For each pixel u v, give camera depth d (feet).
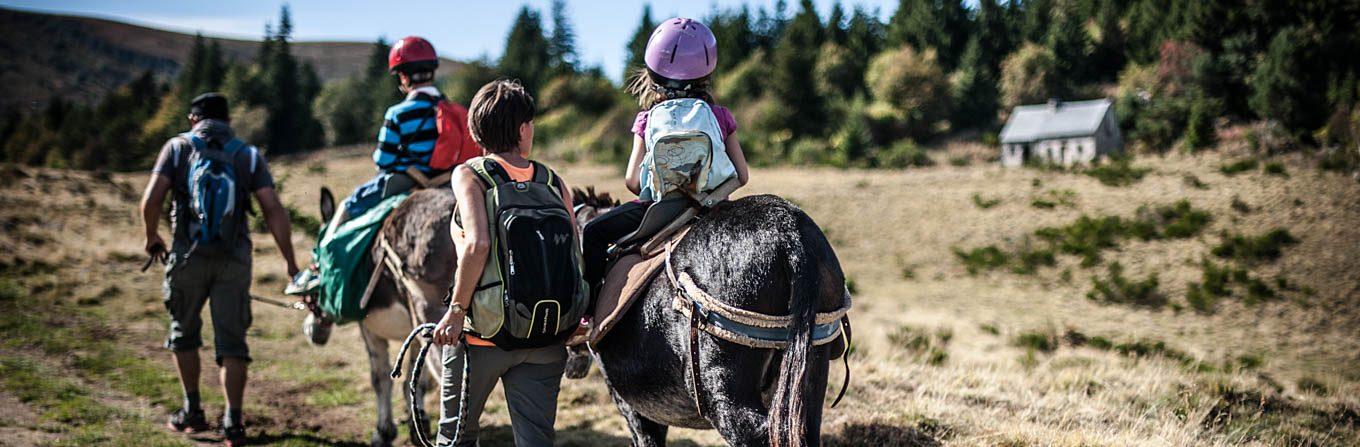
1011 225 110.01
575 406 22.53
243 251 19.39
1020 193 126.41
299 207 84.12
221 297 19.19
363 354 31.09
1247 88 225.56
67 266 47.19
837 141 215.92
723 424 9.85
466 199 10.88
